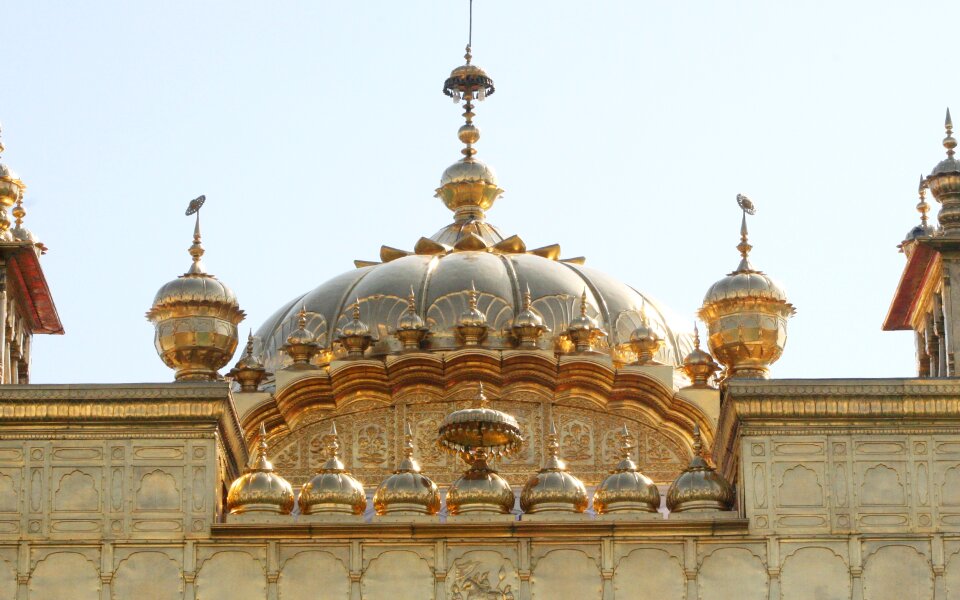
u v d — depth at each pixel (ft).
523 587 117.70
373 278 145.59
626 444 124.06
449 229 155.63
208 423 120.37
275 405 138.00
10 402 119.96
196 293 133.49
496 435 123.34
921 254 130.31
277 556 118.11
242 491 120.37
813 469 119.65
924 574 117.80
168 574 117.91
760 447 119.96
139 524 118.73
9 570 117.80
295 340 141.18
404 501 120.47
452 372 138.00
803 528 118.62
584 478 137.49
